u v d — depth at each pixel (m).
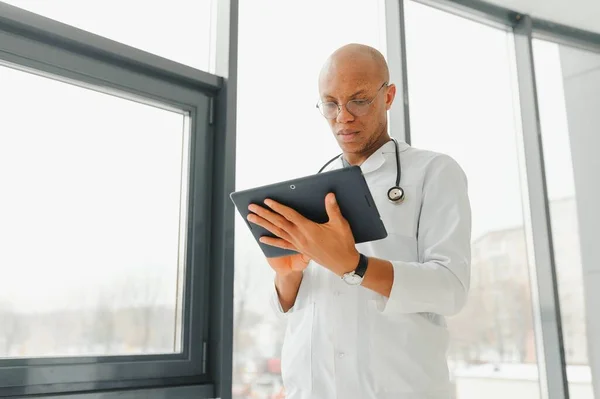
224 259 1.85
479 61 2.85
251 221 1.07
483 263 2.61
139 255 1.77
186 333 1.80
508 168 2.82
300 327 1.25
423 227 1.20
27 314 1.52
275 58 2.15
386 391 1.12
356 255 1.01
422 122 2.50
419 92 2.52
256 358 1.89
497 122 2.83
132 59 1.77
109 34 1.80
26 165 1.58
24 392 1.45
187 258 1.86
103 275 1.68
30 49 1.59
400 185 1.25
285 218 1.02
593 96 3.02
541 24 3.01
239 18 2.06
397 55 2.43
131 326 1.71
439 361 1.16
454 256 1.10
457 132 2.64
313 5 2.33
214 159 1.97
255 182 1.99
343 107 1.25
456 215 1.16
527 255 2.77
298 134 2.15
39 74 1.63
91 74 1.70
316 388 1.17
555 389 2.58
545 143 2.87
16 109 1.58
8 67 1.58
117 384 1.62
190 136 1.93
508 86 2.94
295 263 1.19
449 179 1.21
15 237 1.53
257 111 2.05
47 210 1.59
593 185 2.92
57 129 1.65
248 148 2.00
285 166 2.09
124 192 1.77
